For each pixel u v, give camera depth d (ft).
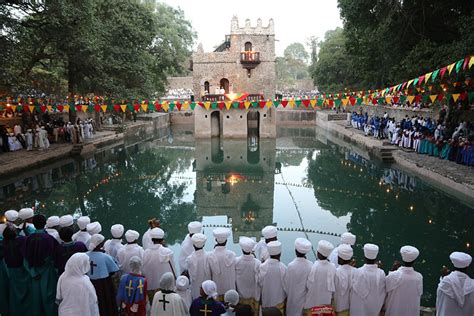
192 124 213.05
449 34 86.48
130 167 99.76
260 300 23.70
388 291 21.25
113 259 23.20
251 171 96.84
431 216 58.03
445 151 76.33
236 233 55.52
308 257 45.96
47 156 86.79
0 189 72.08
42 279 22.02
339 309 21.75
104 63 102.83
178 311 18.51
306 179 86.74
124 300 20.27
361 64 105.19
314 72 200.34
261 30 140.26
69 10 73.51
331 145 131.34
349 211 63.62
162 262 23.91
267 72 142.31
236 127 142.61
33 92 93.91
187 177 91.25
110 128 141.90
